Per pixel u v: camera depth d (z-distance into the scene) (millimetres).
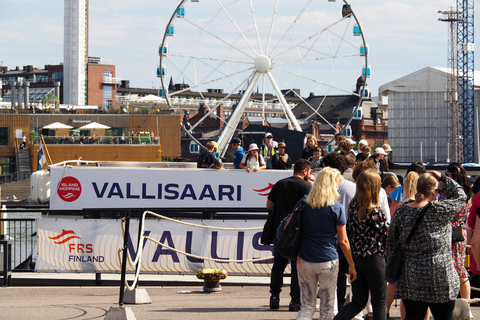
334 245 7734
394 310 10250
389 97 141750
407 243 7105
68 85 183500
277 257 9938
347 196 8758
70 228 12969
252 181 16312
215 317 9336
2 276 13398
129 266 12820
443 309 7148
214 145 17250
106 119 109062
